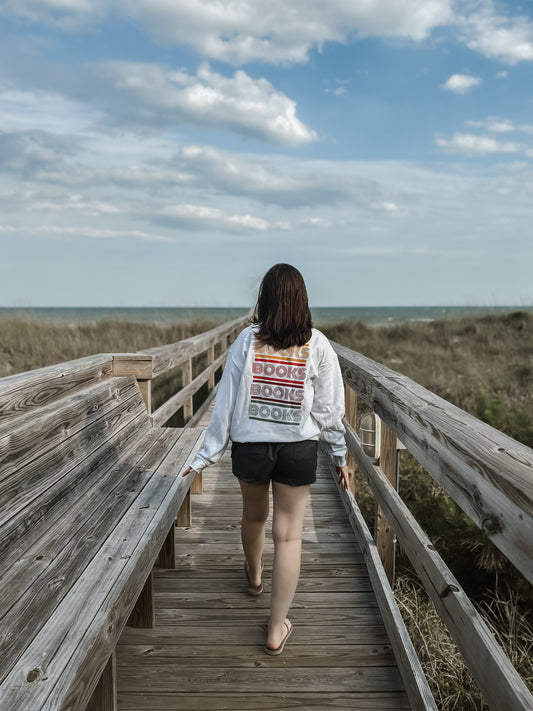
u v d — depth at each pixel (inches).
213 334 285.9
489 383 441.1
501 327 764.6
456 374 493.7
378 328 848.9
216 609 103.0
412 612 127.2
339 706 78.8
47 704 44.6
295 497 86.4
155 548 79.0
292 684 83.0
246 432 83.4
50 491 83.4
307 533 137.1
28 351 500.7
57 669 48.9
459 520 159.5
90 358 129.2
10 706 44.3
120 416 124.6
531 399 374.9
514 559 43.1
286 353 82.7
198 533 137.4
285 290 82.0
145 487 96.7
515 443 54.6
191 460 113.7
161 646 92.0
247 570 106.0
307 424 83.9
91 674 52.9
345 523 143.3
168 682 83.4
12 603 59.3
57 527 79.1
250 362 82.9
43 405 96.3
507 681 43.6
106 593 61.4
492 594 151.4
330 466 187.8
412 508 184.4
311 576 115.4
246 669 86.4
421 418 70.1
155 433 136.3
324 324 918.4
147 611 96.2
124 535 76.5
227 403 83.9
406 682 80.0
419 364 555.2
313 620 99.7
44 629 54.7
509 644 124.8
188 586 111.3
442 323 841.5
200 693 81.0
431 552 67.8
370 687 82.7
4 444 75.2
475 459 51.1
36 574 65.6
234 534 136.7
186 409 209.5
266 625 97.9
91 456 102.2
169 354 161.9
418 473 206.4
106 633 57.3
